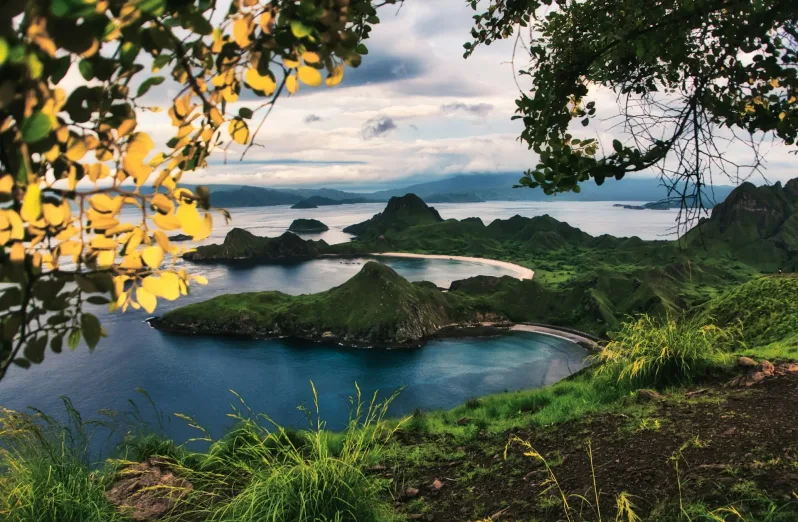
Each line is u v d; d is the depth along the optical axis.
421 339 116.44
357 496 5.35
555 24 4.72
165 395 78.38
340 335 118.06
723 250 184.50
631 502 5.01
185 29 1.56
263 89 1.75
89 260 1.53
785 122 3.52
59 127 1.38
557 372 91.56
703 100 3.63
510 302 135.38
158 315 134.25
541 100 4.23
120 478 6.45
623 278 131.00
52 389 77.69
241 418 7.22
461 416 10.88
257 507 5.04
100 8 1.24
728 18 3.68
